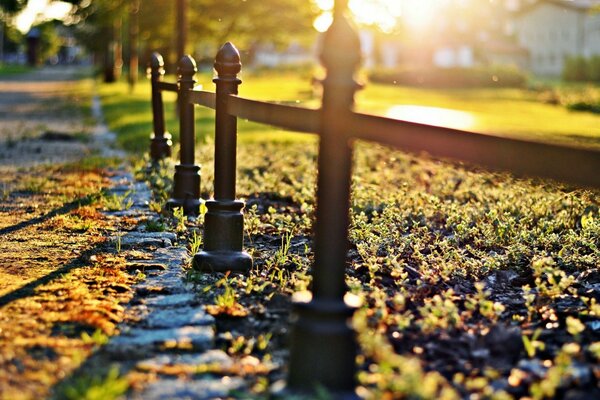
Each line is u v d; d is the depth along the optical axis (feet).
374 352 10.59
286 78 178.09
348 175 9.50
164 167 30.53
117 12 111.86
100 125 60.85
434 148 8.66
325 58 9.42
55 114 72.90
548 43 282.56
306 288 14.17
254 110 13.52
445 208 21.58
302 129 10.61
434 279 14.90
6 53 401.90
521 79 155.53
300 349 9.57
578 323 11.50
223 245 15.93
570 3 272.51
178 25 60.49
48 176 30.42
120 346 11.05
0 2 192.44
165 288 14.29
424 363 10.87
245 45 109.60
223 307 12.97
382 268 15.83
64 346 10.96
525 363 10.62
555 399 9.79
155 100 32.35
